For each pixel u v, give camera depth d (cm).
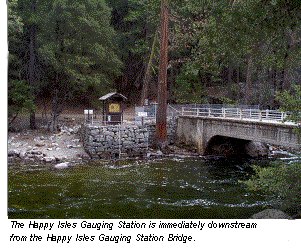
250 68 2586
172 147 2255
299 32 1452
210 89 3275
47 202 1152
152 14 2633
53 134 2342
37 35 2452
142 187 1372
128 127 2000
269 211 895
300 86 899
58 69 2339
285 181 855
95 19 2425
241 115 1764
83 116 2967
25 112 2391
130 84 3494
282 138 1436
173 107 2605
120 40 3081
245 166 1811
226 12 948
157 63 2955
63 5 2205
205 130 2089
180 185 1412
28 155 1841
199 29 2208
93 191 1299
